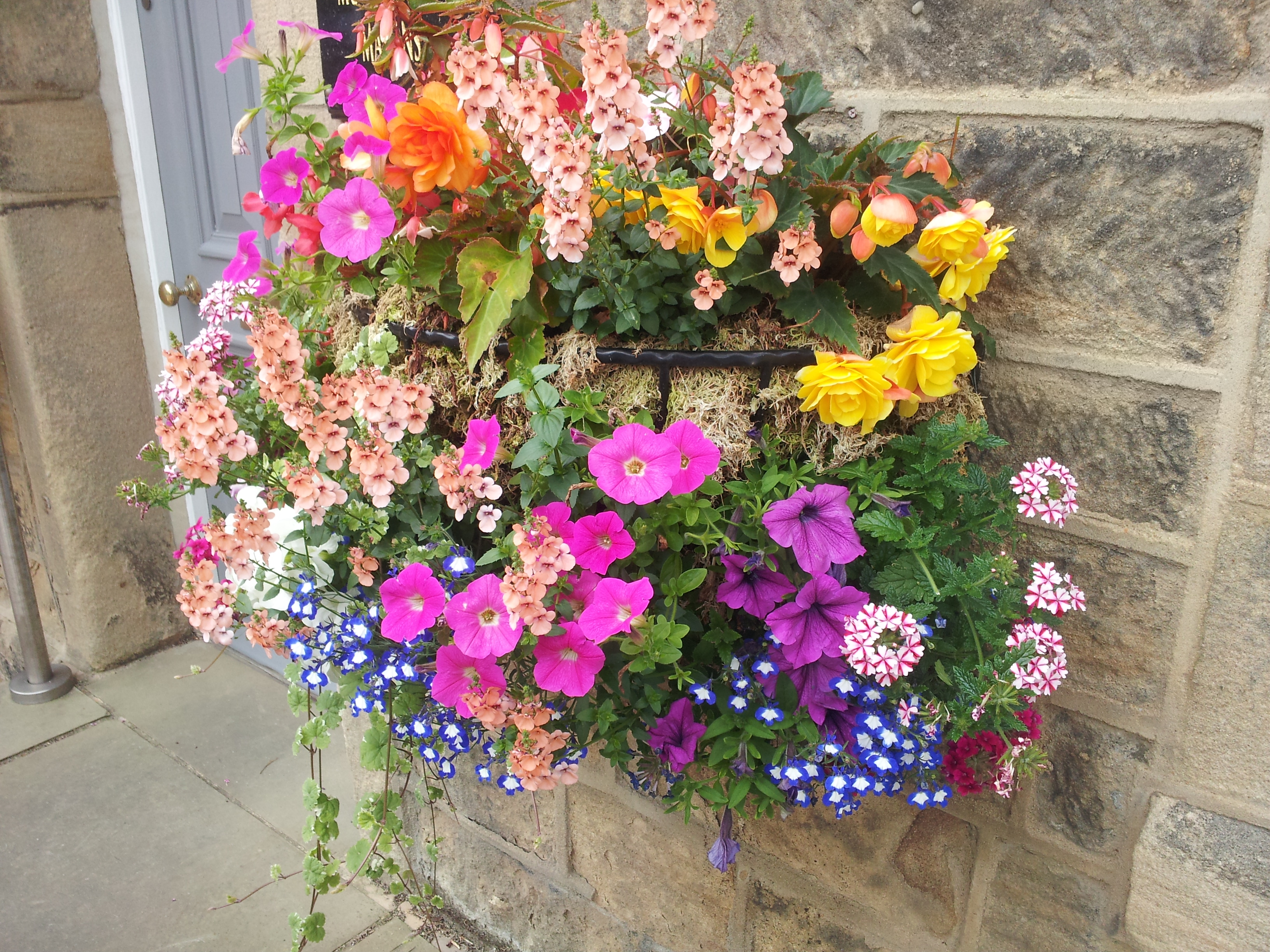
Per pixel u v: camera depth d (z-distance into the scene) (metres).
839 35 1.24
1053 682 1.00
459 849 2.10
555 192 1.00
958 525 1.14
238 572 1.17
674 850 1.71
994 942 1.38
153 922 2.05
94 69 2.65
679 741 1.15
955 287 1.06
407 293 1.26
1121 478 1.14
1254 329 1.01
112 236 2.79
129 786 2.50
